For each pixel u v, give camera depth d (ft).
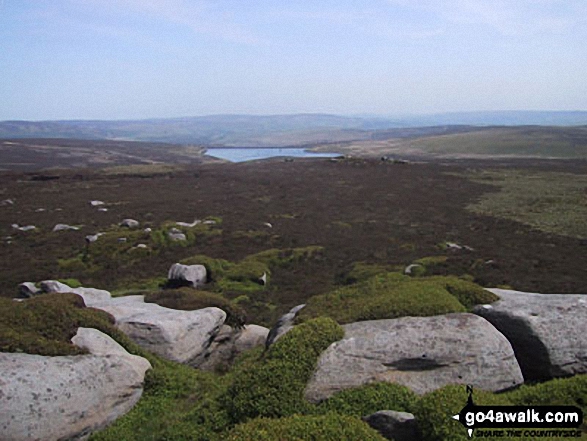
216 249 128.77
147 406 42.80
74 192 219.41
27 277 105.81
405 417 31.91
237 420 36.35
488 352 38.47
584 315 42.68
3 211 174.60
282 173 298.76
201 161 555.69
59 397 36.35
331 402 35.86
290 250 124.06
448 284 49.85
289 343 40.04
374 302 46.03
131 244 127.34
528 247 128.57
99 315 52.21
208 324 59.77
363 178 272.92
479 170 307.37
